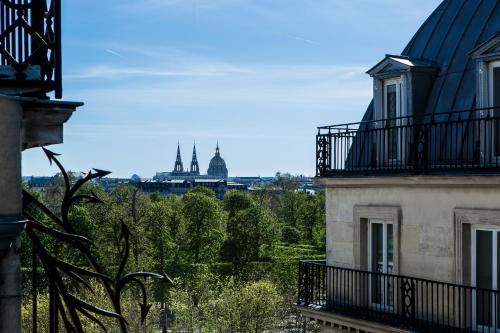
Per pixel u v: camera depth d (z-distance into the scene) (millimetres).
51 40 6945
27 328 38844
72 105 7000
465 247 20484
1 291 6410
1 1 6883
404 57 23609
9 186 6348
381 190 23266
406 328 21234
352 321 23312
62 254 50406
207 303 58438
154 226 92500
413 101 22906
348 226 24656
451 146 20953
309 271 25906
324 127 25297
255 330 53312
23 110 6832
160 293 68625
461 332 20141
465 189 20328
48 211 7086
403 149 23234
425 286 21656
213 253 106938
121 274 7000
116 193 96750
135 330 41094
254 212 97188
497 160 20203
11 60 6789
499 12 22203
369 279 23922
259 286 54594
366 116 26078
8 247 6316
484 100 20641
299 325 58188
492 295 19828
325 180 25344
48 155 6996
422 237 21734
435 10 25266
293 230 133375
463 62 22312
